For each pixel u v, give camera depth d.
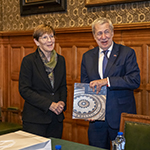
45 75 2.49
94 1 3.92
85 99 2.26
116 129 2.30
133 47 3.68
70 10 4.31
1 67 5.11
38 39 2.47
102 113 2.21
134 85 2.28
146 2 3.58
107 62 2.40
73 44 4.21
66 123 4.37
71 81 4.28
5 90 5.11
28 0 4.73
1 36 5.02
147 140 1.76
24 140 1.34
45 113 2.43
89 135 2.45
